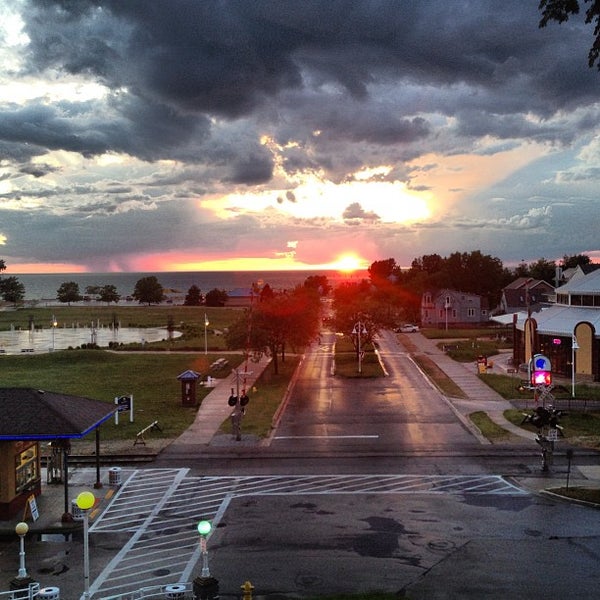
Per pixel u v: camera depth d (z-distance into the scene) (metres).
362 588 18.58
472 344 84.31
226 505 26.25
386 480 29.42
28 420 25.08
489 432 37.94
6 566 20.91
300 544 22.02
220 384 57.22
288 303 63.62
